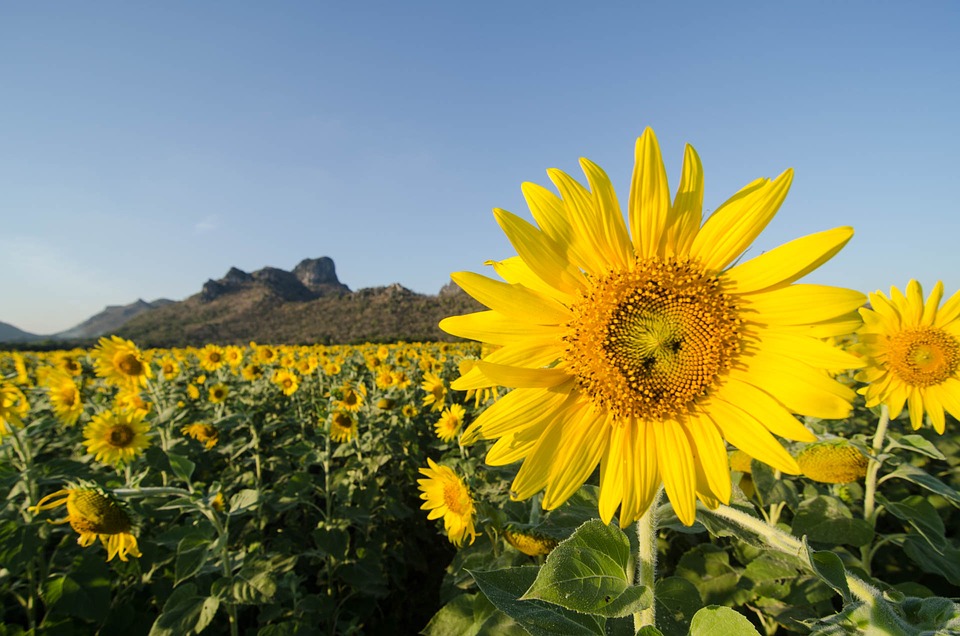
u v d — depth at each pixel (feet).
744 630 5.11
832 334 6.44
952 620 5.30
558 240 6.68
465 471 16.92
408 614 20.27
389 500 22.18
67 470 16.80
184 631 12.17
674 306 6.75
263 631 13.35
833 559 5.94
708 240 6.86
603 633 6.50
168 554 16.69
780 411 6.36
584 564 5.68
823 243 6.24
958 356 12.81
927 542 11.90
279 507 19.13
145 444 19.08
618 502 6.46
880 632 5.42
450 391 31.73
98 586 14.19
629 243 6.95
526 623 6.28
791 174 6.51
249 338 335.47
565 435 6.84
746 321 6.78
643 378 6.74
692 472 6.59
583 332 6.82
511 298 6.78
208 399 39.27
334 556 17.75
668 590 8.00
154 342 325.62
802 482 15.52
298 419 35.04
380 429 29.91
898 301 13.64
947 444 18.48
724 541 13.52
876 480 13.48
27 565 14.58
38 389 31.65
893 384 13.53
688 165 6.75
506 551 12.02
